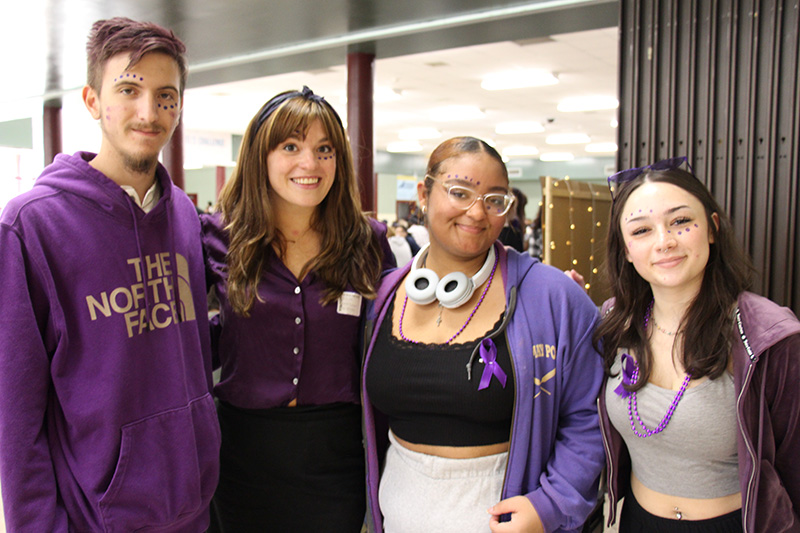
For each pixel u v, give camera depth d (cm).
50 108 806
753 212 247
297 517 162
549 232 311
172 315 135
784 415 119
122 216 127
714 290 128
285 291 160
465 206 135
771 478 120
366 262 167
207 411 141
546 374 136
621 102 274
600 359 145
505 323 137
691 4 255
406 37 425
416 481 138
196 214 158
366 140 473
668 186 130
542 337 137
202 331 151
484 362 134
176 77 129
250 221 158
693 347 126
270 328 159
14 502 112
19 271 113
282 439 160
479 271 145
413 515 136
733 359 122
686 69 258
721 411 124
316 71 766
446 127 1273
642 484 138
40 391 117
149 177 133
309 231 166
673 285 127
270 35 439
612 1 342
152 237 133
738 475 127
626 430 136
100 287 123
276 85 866
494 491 134
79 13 409
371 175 477
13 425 112
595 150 1603
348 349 164
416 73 793
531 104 1003
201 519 142
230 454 166
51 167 126
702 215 128
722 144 252
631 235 133
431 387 136
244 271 155
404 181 1742
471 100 973
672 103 260
